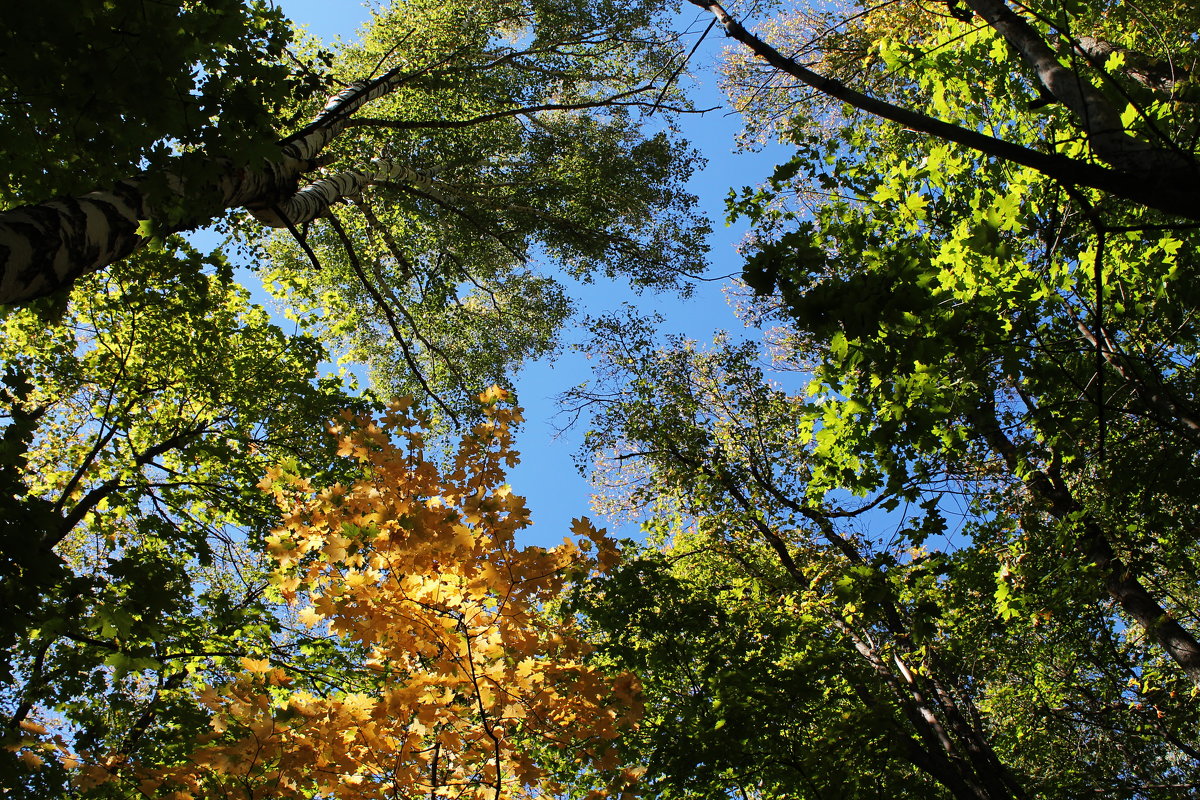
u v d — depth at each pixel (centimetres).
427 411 373
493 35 1100
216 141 281
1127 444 528
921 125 243
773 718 595
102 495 614
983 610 718
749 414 991
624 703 365
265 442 759
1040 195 460
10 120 287
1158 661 833
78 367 658
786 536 938
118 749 539
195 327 699
